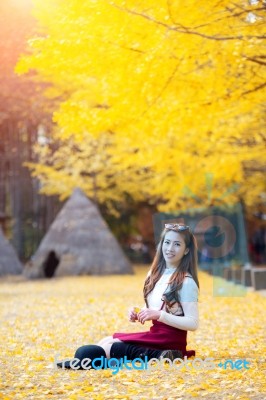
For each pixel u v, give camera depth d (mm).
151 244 33938
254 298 13414
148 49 7652
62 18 7562
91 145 25922
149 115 9180
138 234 35438
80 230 22844
